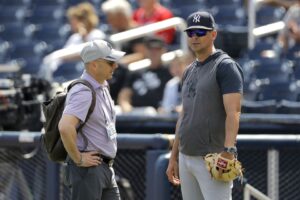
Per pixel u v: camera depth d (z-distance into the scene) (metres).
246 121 25.92
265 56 35.81
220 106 18.44
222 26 38.94
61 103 19.05
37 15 47.41
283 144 22.55
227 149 17.89
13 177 24.88
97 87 18.89
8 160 24.88
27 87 26.66
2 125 26.23
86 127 18.88
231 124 17.92
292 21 36.09
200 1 43.84
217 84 18.36
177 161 19.92
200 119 18.55
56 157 19.41
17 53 44.41
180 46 34.69
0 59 44.31
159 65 31.89
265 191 22.92
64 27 45.84
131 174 23.64
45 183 24.42
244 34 35.31
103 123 18.95
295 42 36.09
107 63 18.84
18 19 47.94
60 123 18.44
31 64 43.53
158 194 21.70
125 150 23.66
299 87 33.34
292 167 22.92
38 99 26.70
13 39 46.38
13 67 35.78
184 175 19.31
